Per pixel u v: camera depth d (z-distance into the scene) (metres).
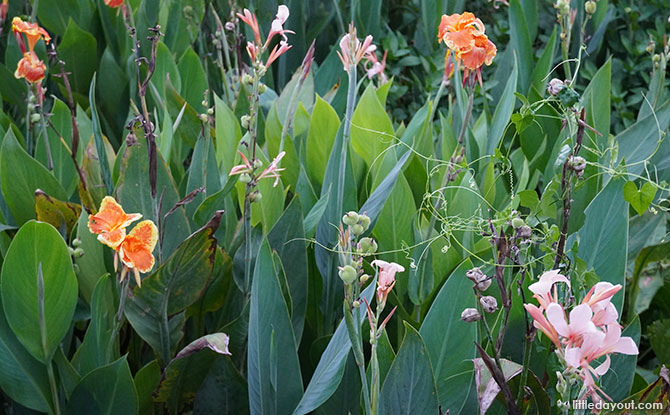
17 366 2.16
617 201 2.32
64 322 2.14
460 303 2.11
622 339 1.64
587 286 2.05
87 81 3.68
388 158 2.66
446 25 2.35
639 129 2.89
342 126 2.53
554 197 2.33
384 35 4.80
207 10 4.09
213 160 2.54
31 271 2.06
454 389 2.13
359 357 1.82
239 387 2.23
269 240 2.38
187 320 2.53
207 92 2.75
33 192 2.54
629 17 4.72
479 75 2.40
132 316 2.24
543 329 1.68
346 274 1.77
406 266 2.49
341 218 2.47
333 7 4.23
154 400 2.26
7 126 3.02
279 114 3.10
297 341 2.39
